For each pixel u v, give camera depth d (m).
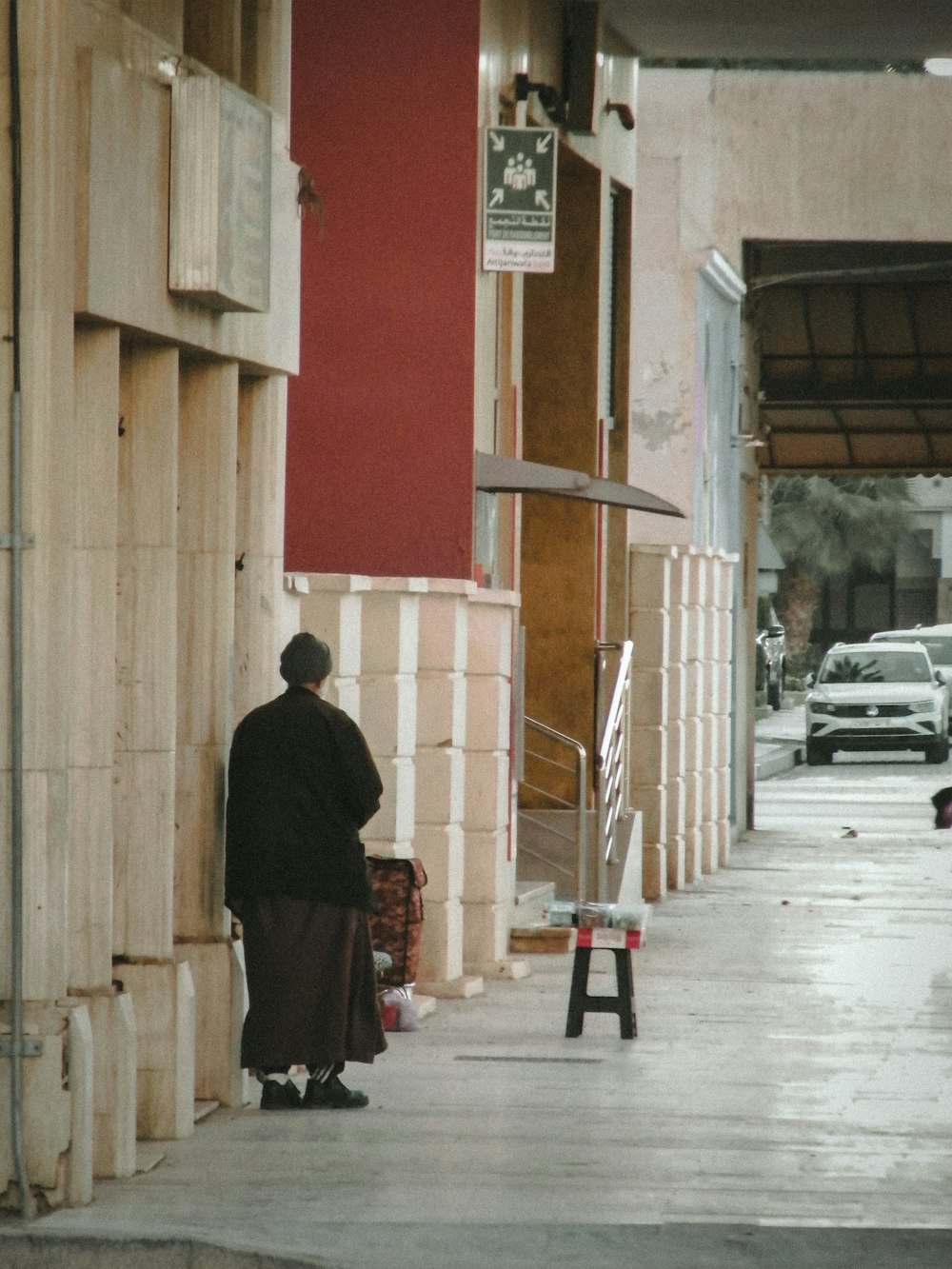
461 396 44.59
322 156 44.88
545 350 58.59
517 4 49.41
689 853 69.50
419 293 44.75
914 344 94.62
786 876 72.06
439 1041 37.31
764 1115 30.78
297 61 44.88
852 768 131.12
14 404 24.91
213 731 31.06
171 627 28.92
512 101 49.09
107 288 26.09
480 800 45.38
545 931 49.00
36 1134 24.81
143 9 28.17
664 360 71.56
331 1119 30.39
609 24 61.84
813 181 84.44
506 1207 25.00
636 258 71.69
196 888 31.14
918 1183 26.47
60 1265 23.20
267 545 33.03
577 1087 32.94
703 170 84.81
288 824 30.62
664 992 43.69
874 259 89.12
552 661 58.75
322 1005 30.66
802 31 64.38
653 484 71.62
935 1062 35.41
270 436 33.09
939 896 65.31
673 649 67.00
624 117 61.50
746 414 89.44
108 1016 26.72
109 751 27.11
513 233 45.28
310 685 31.20
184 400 30.94
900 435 103.75
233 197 28.66
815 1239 23.62
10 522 25.05
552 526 58.81
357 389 44.78
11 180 24.91
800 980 45.75
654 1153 28.08
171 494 28.88
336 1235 23.61
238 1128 29.72
